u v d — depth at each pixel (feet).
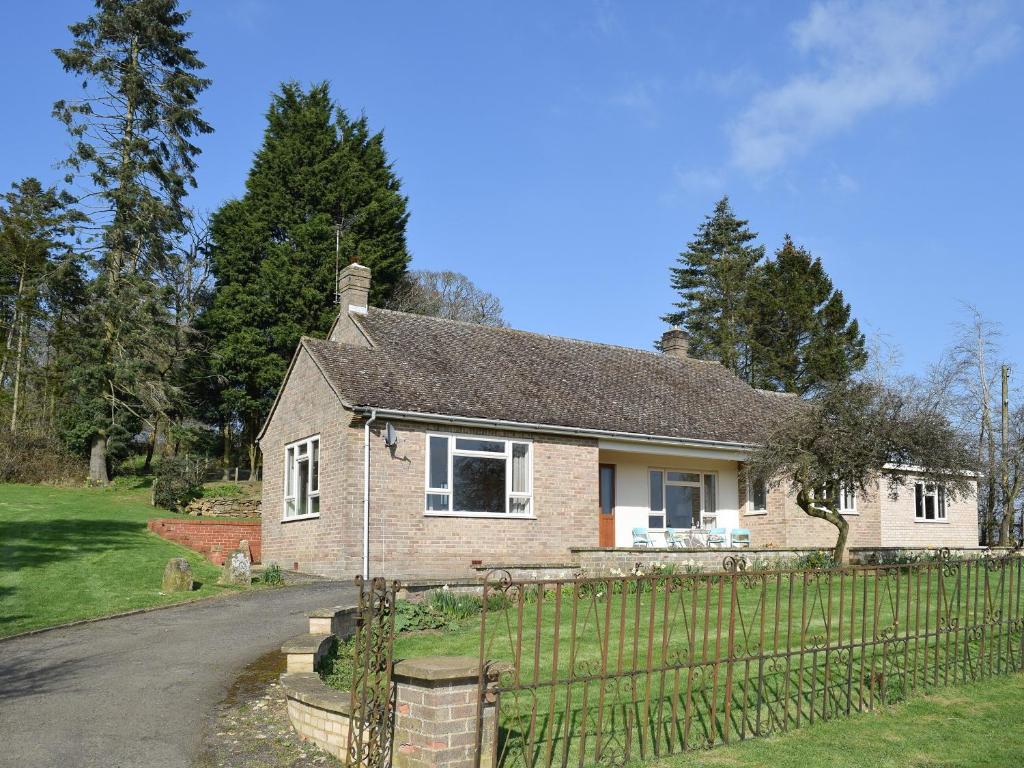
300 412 75.87
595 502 76.79
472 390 74.49
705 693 28.71
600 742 21.53
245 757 22.77
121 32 123.65
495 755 20.40
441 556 68.13
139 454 142.61
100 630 39.88
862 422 62.49
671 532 85.76
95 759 22.45
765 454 67.62
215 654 34.83
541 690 29.01
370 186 139.13
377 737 20.35
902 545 108.47
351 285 82.99
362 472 66.18
